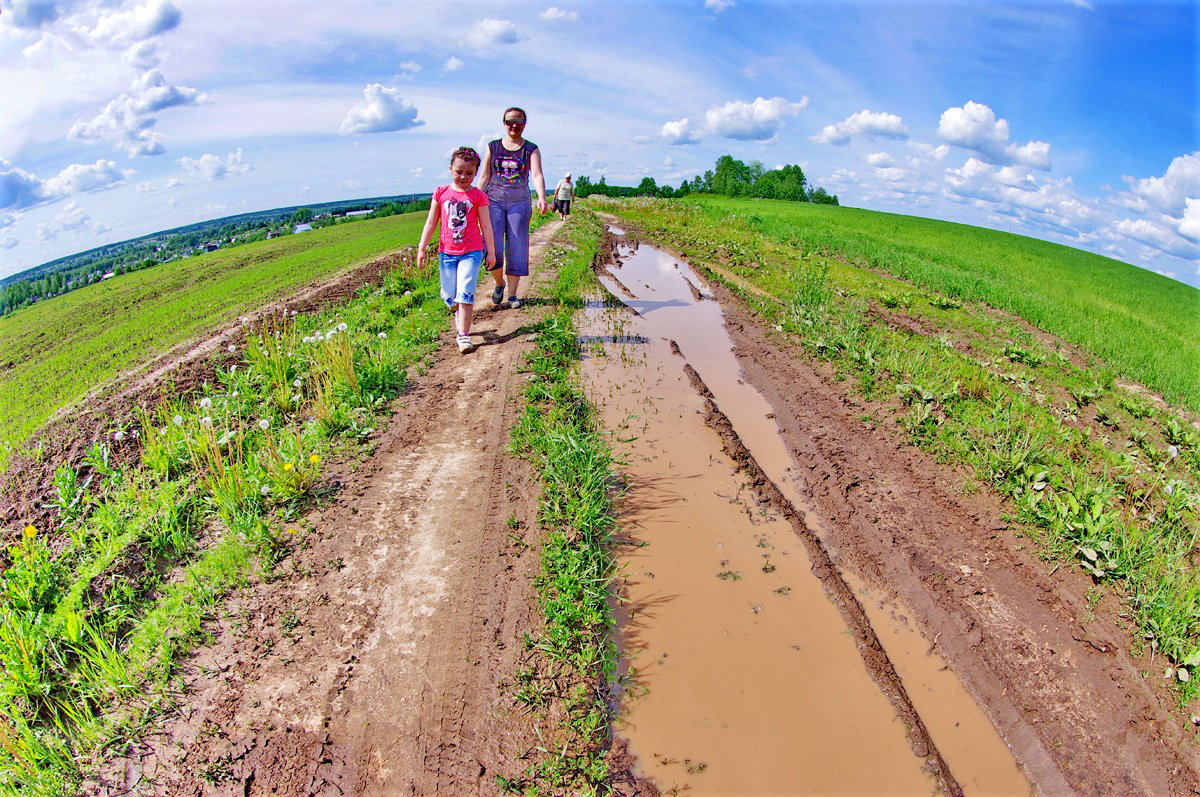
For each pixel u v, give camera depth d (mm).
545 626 3455
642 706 3322
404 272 10359
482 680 3133
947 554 4512
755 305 10383
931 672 3715
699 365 7848
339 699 3002
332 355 6031
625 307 10156
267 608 3490
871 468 5547
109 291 13570
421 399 5992
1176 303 13883
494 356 7027
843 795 2953
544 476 4727
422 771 2717
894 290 11852
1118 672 3629
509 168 7855
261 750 2764
